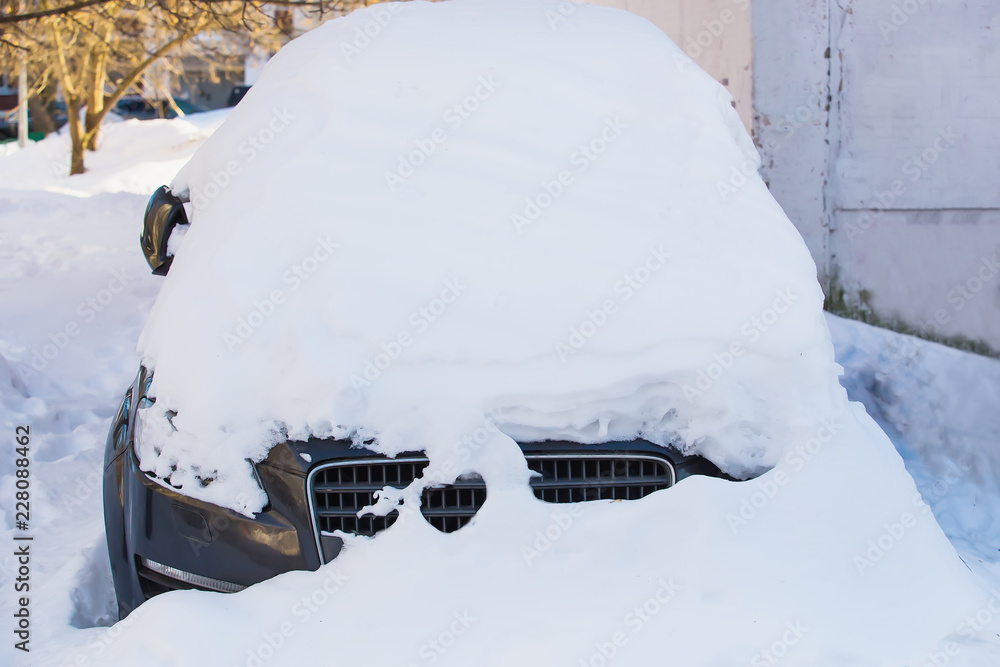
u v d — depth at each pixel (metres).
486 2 3.74
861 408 2.89
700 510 2.38
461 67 3.31
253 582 2.43
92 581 3.14
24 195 11.71
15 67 16.55
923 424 4.61
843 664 2.11
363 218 2.84
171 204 3.48
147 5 9.22
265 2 8.41
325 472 2.44
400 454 2.44
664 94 3.29
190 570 2.49
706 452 2.53
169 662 2.21
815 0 6.18
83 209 11.22
